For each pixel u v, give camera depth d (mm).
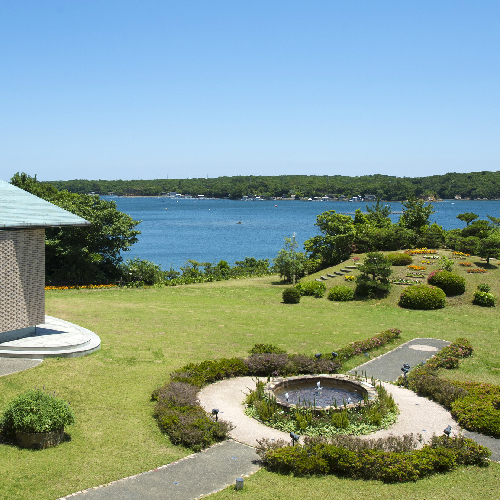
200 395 14266
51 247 34938
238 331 21062
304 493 9367
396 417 12875
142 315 23312
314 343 19516
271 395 13461
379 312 25234
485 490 9523
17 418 10648
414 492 9445
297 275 35469
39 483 9383
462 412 12781
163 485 9555
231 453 11000
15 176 44812
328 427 12094
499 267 30109
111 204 37500
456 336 20906
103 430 11773
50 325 19312
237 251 76875
